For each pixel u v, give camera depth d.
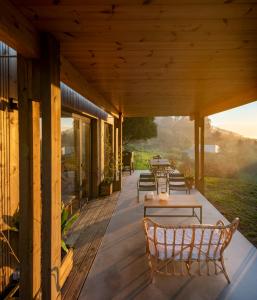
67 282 3.02
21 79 2.14
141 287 2.91
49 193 2.14
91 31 2.09
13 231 2.80
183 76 3.62
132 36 2.20
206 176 13.52
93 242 4.19
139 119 16.50
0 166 2.60
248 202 7.41
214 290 2.84
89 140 7.16
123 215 5.68
